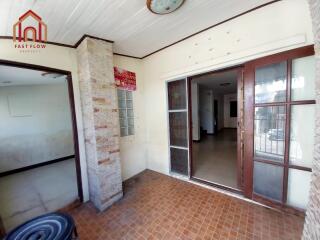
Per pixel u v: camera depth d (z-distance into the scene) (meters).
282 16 1.83
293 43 1.76
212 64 2.41
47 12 1.71
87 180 2.65
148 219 2.08
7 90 4.18
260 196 2.17
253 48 2.03
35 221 1.23
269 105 2.01
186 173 3.10
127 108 3.30
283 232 1.73
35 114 4.61
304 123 1.84
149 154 3.69
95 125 2.32
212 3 1.82
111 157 2.51
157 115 3.40
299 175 1.90
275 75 1.97
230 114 10.69
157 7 1.75
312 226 0.93
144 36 2.50
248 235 1.73
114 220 2.12
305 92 1.81
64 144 5.18
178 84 3.04
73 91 2.52
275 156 2.05
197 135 6.46
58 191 3.05
